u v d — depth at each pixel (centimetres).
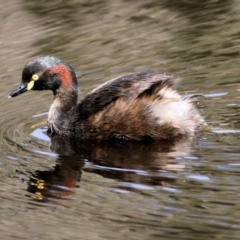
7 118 1512
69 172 1216
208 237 966
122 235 995
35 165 1255
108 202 1090
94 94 1386
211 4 2178
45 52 1878
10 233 1041
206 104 1483
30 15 2166
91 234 1009
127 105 1349
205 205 1049
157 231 995
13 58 1858
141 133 1347
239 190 1088
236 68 1675
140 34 1972
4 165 1262
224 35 1903
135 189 1123
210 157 1223
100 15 2148
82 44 1927
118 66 1755
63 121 1407
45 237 1020
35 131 1433
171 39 1914
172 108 1344
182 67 1714
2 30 2061
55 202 1119
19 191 1164
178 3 2216
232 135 1317
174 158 1236
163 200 1077
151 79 1341
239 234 969
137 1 2272
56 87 1439
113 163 1239
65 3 2273
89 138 1380
